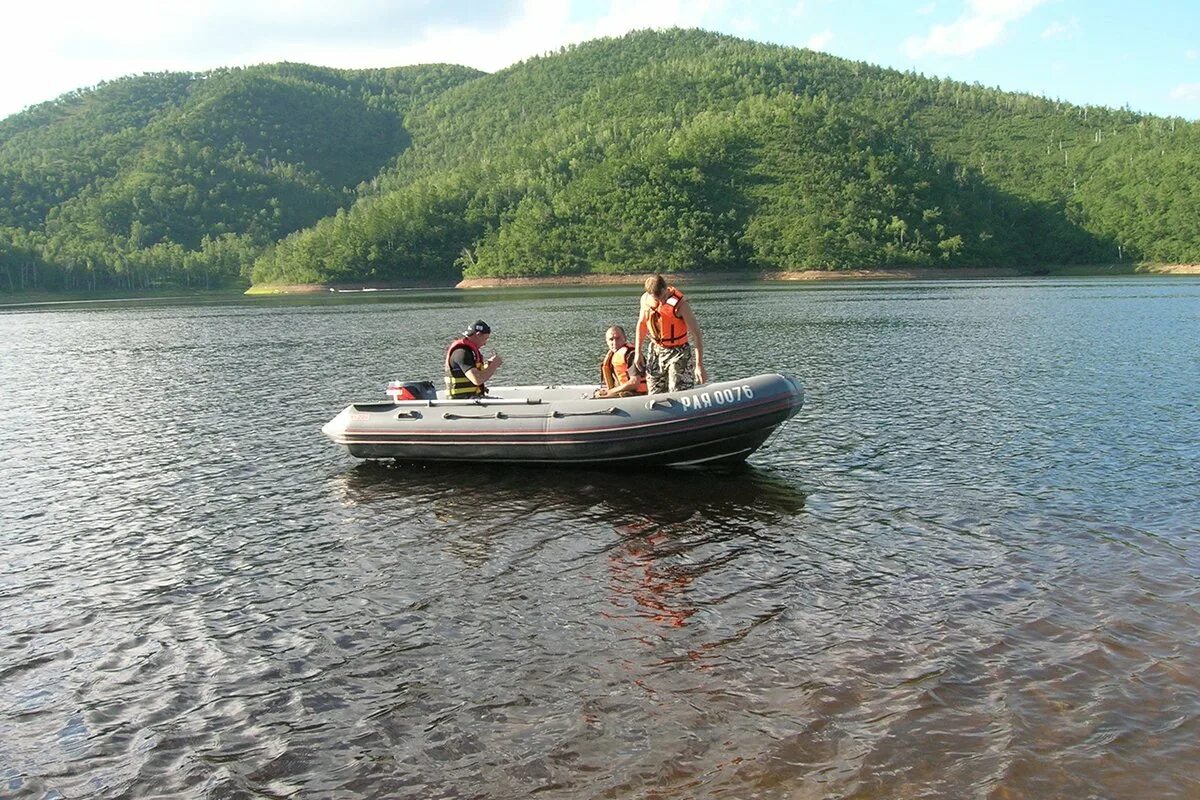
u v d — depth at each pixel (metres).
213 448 14.38
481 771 5.09
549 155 196.50
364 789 4.98
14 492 11.88
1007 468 11.41
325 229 166.38
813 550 8.54
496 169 197.38
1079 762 4.90
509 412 11.70
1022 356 23.84
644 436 11.20
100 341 39.62
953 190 168.88
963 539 8.69
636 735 5.36
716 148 170.88
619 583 7.85
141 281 164.12
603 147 191.38
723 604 7.28
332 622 7.24
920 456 12.22
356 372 24.80
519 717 5.63
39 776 5.23
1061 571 7.68
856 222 145.00
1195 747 5.00
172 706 5.98
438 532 9.54
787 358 24.66
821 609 7.09
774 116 180.00
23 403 20.22
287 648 6.79
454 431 11.88
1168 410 15.08
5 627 7.36
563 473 11.80
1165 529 8.73
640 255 145.12
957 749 5.06
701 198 159.25
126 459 13.73
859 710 5.52
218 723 5.75
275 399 19.77
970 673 5.91
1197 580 7.34
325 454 13.63
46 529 10.14
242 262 183.88
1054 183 178.88
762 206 155.25
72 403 20.03
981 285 88.88
